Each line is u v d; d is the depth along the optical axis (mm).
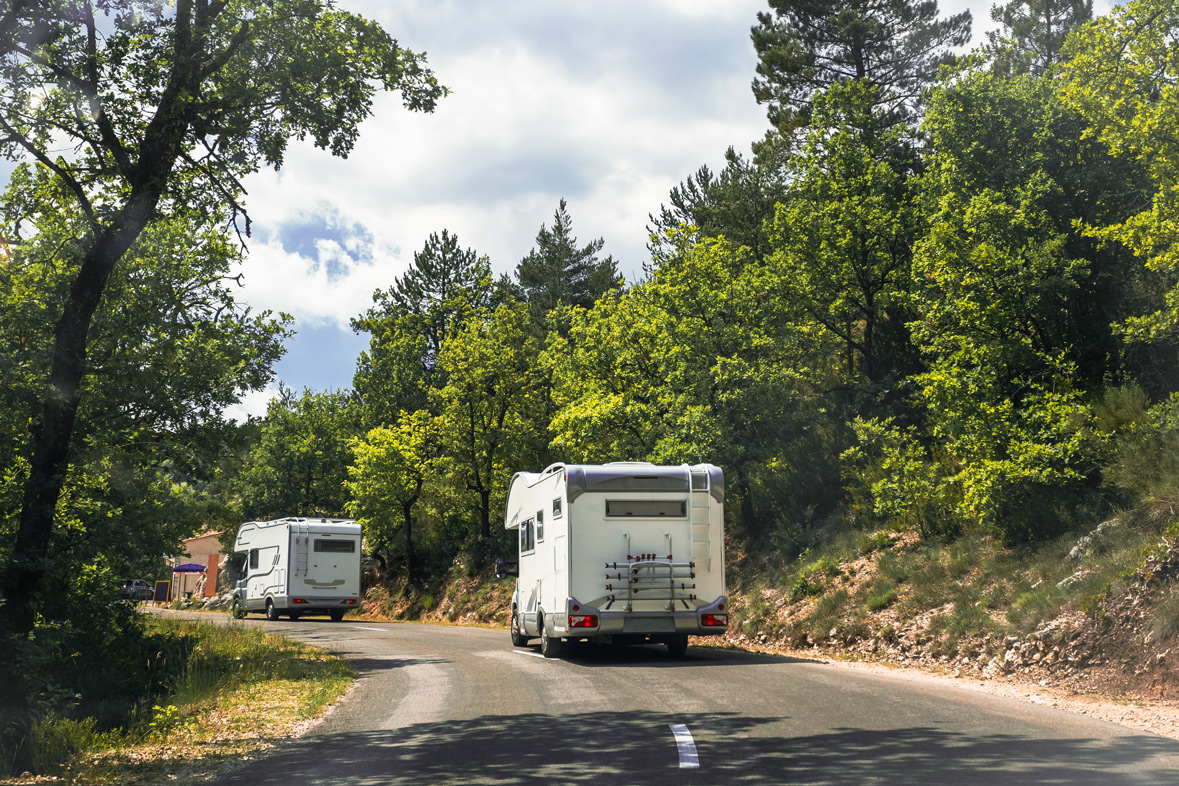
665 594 15227
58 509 14703
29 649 10391
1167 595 11812
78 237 13172
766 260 28781
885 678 12547
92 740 9609
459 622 38688
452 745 8031
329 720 10266
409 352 55125
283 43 12867
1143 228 16703
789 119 37281
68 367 11523
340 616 35500
